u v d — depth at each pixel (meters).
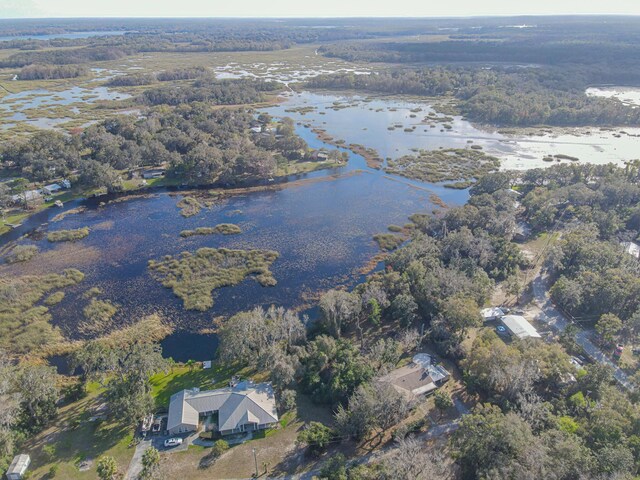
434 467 57.12
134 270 113.38
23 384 68.50
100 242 125.94
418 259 107.69
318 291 105.88
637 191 134.12
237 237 129.25
